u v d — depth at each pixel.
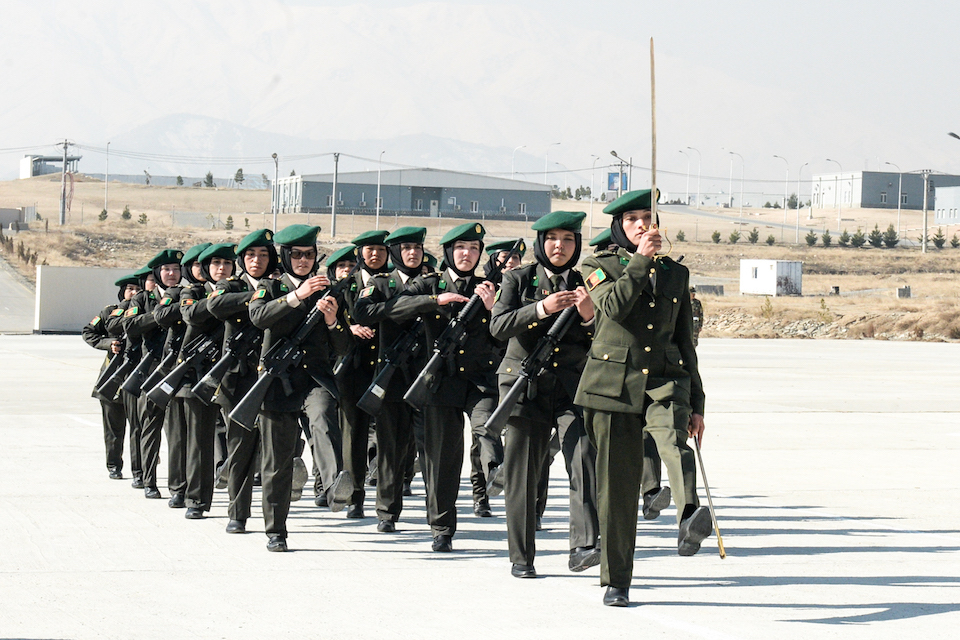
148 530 9.43
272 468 8.71
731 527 9.91
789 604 7.04
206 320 10.22
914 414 20.09
